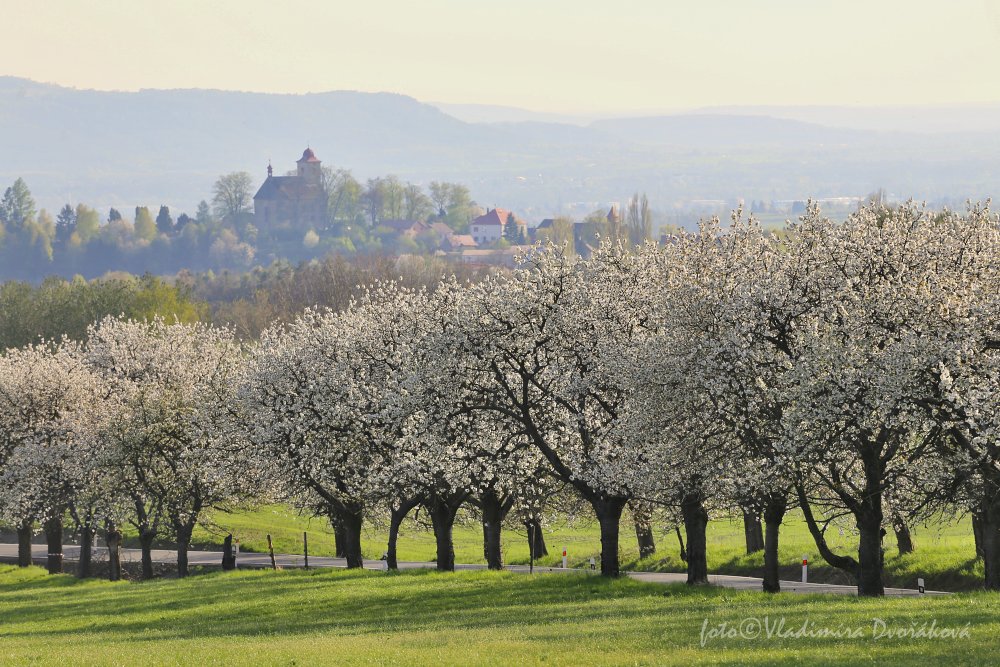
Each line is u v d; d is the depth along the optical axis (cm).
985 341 7450
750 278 8150
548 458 9238
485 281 9806
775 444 7300
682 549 9669
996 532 7762
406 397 9488
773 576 8275
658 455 8188
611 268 9969
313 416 10769
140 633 8169
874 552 7562
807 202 8506
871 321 7531
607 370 8800
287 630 7738
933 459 7712
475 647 5888
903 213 8431
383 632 7138
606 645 5744
